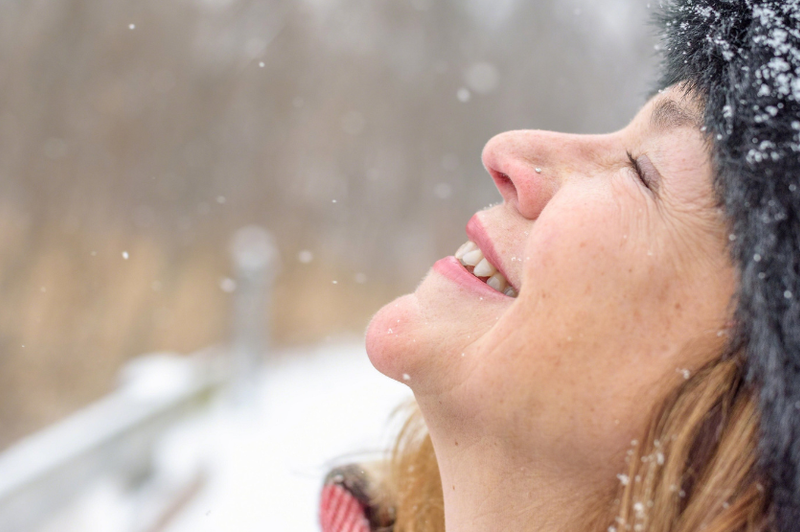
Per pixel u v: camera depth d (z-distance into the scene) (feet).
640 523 3.13
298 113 53.62
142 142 41.78
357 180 56.49
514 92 61.87
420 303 3.87
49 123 38.22
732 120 3.00
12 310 27.32
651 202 3.29
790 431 2.76
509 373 3.31
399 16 61.77
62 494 9.04
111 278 32.17
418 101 60.49
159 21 44.19
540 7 62.23
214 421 16.53
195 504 12.67
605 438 3.24
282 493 13.05
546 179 3.75
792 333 2.78
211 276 36.68
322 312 38.91
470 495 3.62
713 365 3.14
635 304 3.17
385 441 5.59
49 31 39.58
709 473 3.09
